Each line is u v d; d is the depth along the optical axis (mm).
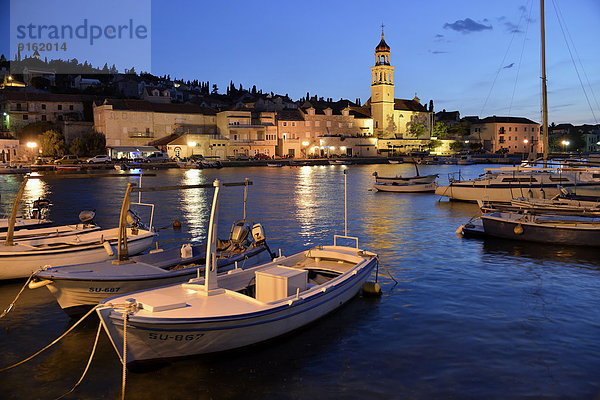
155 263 12969
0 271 14039
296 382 8812
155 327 8539
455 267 16750
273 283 10711
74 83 148250
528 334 10805
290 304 9977
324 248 14531
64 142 85250
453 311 12305
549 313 12141
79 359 9664
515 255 18391
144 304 9016
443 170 84625
